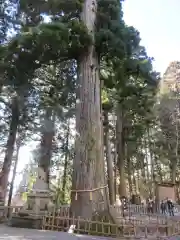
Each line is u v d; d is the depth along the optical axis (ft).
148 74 40.75
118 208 35.27
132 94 48.83
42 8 38.81
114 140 84.79
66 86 48.93
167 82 94.99
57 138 56.54
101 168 29.25
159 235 23.59
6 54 31.83
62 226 24.13
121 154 80.38
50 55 33.30
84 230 23.12
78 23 32.01
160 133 89.76
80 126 30.76
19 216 26.58
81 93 32.63
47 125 47.09
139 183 99.19
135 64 37.68
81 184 27.86
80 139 30.07
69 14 39.55
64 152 57.82
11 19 42.52
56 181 64.75
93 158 28.89
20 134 50.57
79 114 31.60
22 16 42.27
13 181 54.80
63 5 37.50
